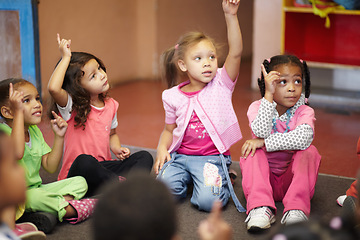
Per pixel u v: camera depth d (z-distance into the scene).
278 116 2.16
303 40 4.55
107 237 0.90
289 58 2.12
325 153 2.99
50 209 1.94
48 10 4.28
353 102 4.14
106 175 2.15
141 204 0.90
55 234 1.91
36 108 2.02
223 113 2.27
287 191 2.03
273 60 2.15
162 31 5.41
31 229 1.83
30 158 2.02
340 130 3.48
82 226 1.98
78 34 4.64
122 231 0.89
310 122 2.09
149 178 0.96
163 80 2.47
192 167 2.21
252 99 4.34
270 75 2.05
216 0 6.13
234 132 2.30
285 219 1.96
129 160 2.31
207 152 2.28
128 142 3.26
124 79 5.32
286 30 4.23
